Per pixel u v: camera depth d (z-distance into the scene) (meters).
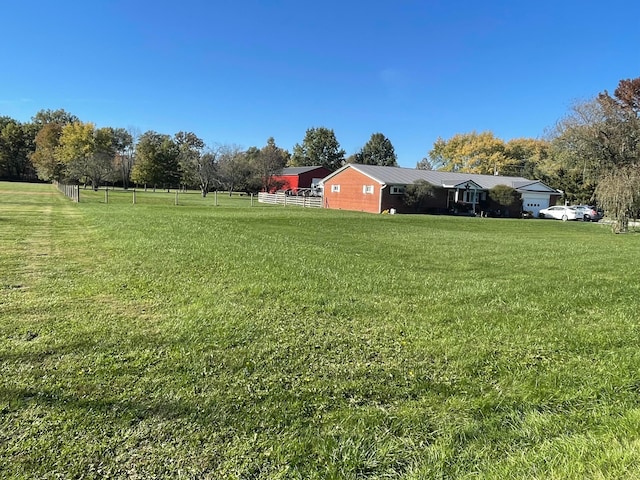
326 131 78.75
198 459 2.13
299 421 2.50
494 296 5.61
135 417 2.47
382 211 30.41
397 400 2.81
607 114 28.67
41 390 2.75
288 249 9.27
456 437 2.39
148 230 11.64
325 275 6.55
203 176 47.28
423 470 2.08
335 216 22.56
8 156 65.81
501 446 2.29
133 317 4.31
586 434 2.40
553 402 2.81
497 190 32.94
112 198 33.16
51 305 4.65
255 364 3.26
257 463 2.12
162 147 64.69
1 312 4.36
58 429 2.33
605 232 19.38
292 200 38.50
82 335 3.75
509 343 3.88
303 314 4.57
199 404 2.64
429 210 32.03
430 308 4.95
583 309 5.11
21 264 6.84
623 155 28.16
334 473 2.05
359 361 3.40
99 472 2.00
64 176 50.78
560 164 35.59
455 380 3.12
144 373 3.04
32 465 2.03
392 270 7.29
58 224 12.81
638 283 6.66
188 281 5.92
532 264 8.52
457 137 59.34
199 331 3.93
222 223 15.15
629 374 3.21
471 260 8.86
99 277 6.05
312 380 3.04
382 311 4.78
